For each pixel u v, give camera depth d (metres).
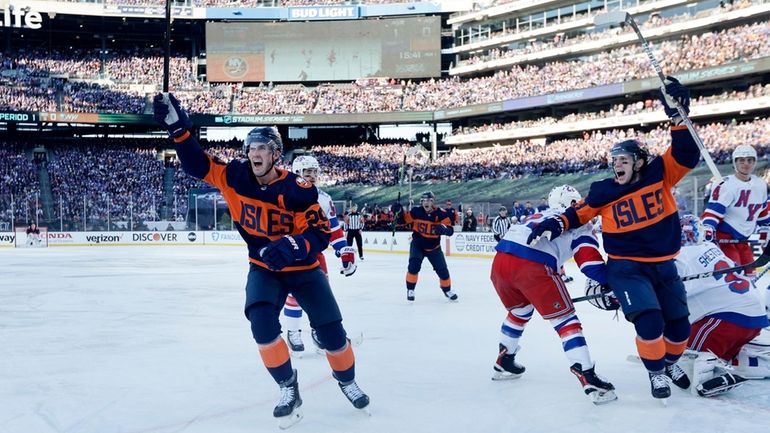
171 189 38.19
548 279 4.15
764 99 29.41
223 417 3.80
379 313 8.20
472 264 17.41
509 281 4.29
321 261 5.84
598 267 4.11
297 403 3.67
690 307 4.36
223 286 11.73
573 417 3.74
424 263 18.02
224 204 30.80
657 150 31.64
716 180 6.31
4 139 41.16
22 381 4.66
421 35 43.97
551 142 39.22
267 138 3.52
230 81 44.06
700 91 34.56
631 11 37.84
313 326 3.76
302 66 44.28
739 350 4.42
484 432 3.50
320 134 45.56
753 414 3.76
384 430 3.55
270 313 3.62
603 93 34.81
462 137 42.38
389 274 14.39
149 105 41.78
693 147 3.87
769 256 4.22
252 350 5.79
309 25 44.22
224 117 41.47
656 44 36.59
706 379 4.17
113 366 5.14
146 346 6.00
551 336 6.25
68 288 11.39
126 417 3.80
